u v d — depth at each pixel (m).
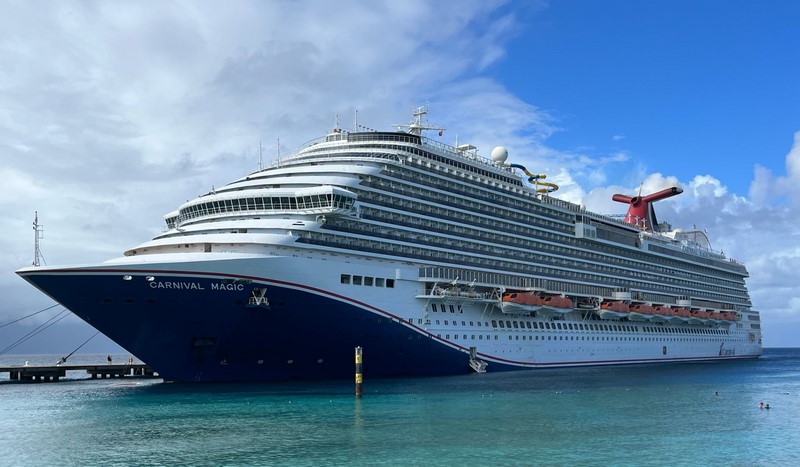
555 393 58.22
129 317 53.97
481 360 75.69
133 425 41.38
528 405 50.31
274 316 56.62
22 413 47.16
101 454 33.88
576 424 42.75
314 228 59.78
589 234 97.69
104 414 45.78
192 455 33.47
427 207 73.19
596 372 85.88
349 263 61.47
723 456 34.22
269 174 67.69
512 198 85.56
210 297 54.22
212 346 56.91
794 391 65.75
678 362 119.50
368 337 62.81
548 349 87.44
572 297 92.50
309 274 57.94
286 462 32.09
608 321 101.06
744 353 146.38
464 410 47.22
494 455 33.72
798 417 47.06
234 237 57.31
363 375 65.62
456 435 38.47
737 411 49.94
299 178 64.25
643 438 38.50
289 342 58.66
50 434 38.97
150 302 53.41
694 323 124.81
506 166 93.44
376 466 31.38
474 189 80.31
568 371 85.81
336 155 72.38
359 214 63.66
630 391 62.28
